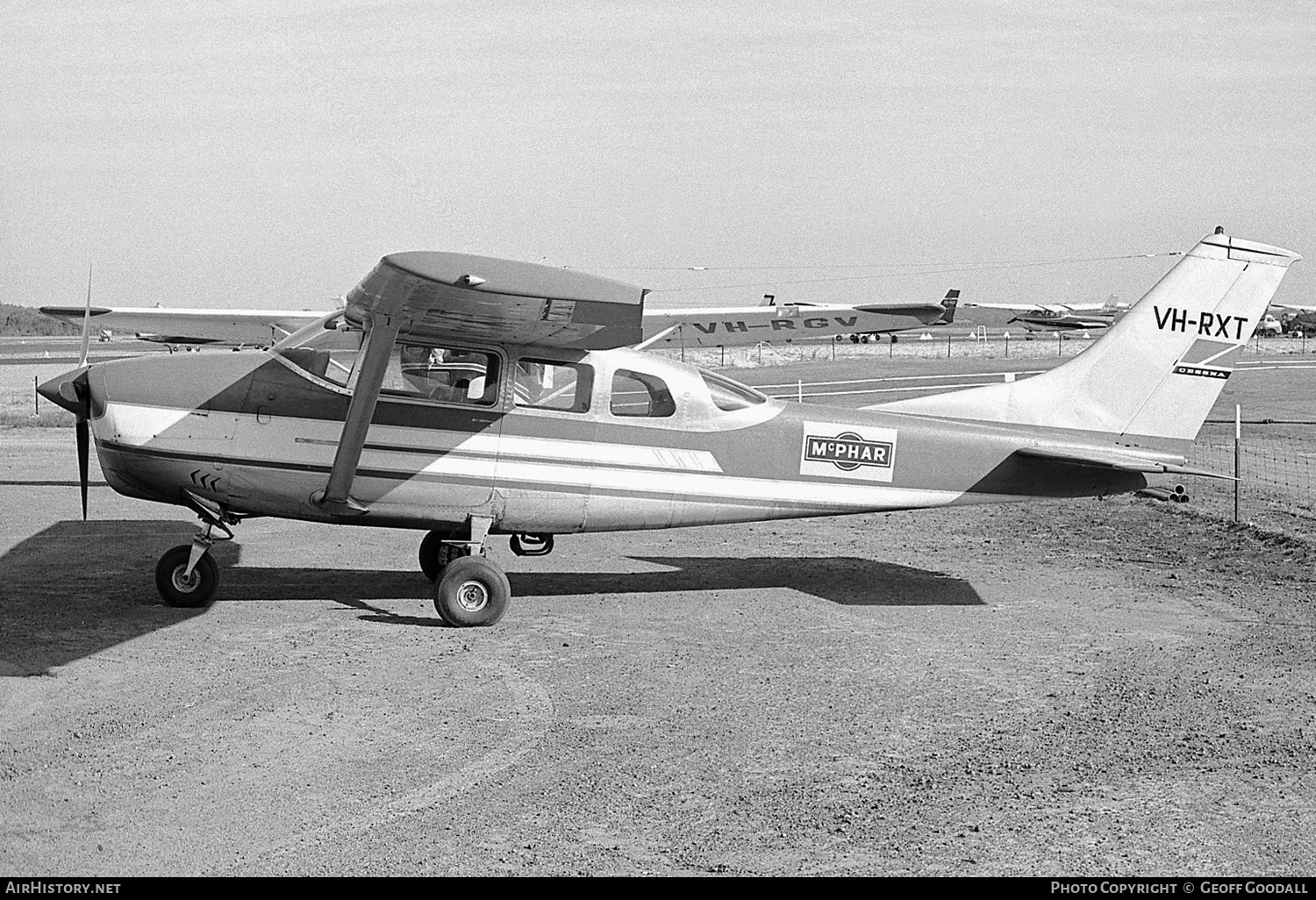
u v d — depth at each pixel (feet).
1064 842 16.60
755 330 50.70
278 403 29.84
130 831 16.70
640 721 22.06
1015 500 33.58
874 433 32.55
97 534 42.34
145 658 25.88
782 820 17.35
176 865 15.57
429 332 29.37
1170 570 37.19
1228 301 33.78
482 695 23.61
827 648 27.55
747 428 31.94
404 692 23.71
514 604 32.04
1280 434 78.07
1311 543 40.34
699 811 17.71
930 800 18.19
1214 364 33.99
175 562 30.66
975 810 17.80
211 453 29.45
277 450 29.63
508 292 22.63
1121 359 33.83
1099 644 28.07
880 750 20.53
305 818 17.26
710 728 21.67
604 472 30.99
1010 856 16.14
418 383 30.07
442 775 19.12
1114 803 18.10
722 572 37.09
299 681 24.34
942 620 30.53
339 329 30.53
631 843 16.48
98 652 26.32
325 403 29.99
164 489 29.86
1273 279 33.71
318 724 21.61
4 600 31.40
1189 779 19.13
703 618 30.58
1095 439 33.96
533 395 30.63
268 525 44.93
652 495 31.37
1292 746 20.71
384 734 21.09
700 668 25.84
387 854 15.99
